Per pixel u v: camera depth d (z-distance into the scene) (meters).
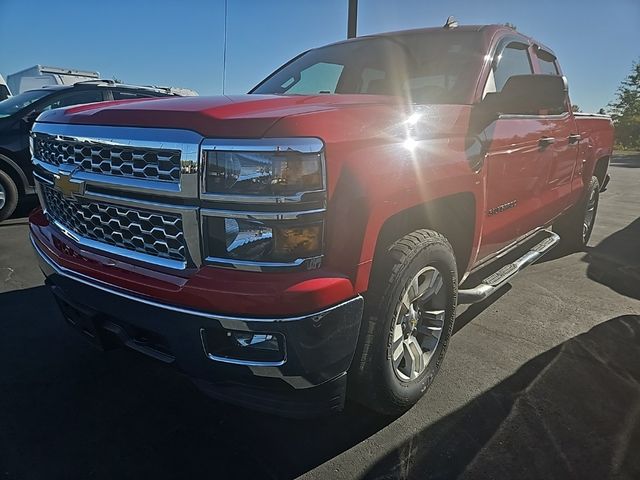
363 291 1.83
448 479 1.97
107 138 1.89
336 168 1.70
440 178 2.14
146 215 1.84
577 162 4.39
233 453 2.11
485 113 2.58
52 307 3.51
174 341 1.78
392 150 1.93
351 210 1.73
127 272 1.88
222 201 1.65
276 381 1.74
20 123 6.05
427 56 3.13
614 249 5.53
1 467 1.98
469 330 3.31
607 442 2.19
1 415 2.31
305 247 1.66
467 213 2.56
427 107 2.31
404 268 2.06
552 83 2.45
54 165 2.25
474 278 3.31
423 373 2.43
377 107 2.07
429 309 2.46
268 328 1.63
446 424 2.30
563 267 4.81
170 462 2.05
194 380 1.89
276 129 1.63
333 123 1.76
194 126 1.70
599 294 4.04
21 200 6.22
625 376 2.73
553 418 2.35
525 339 3.18
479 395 2.54
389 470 2.02
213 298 1.65
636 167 18.55
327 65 3.47
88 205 2.06
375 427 2.29
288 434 2.24
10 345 2.96
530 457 2.09
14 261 4.54
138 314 1.83
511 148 2.88
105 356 2.87
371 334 2.01
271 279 1.65
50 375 2.66
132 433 2.22
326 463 2.06
